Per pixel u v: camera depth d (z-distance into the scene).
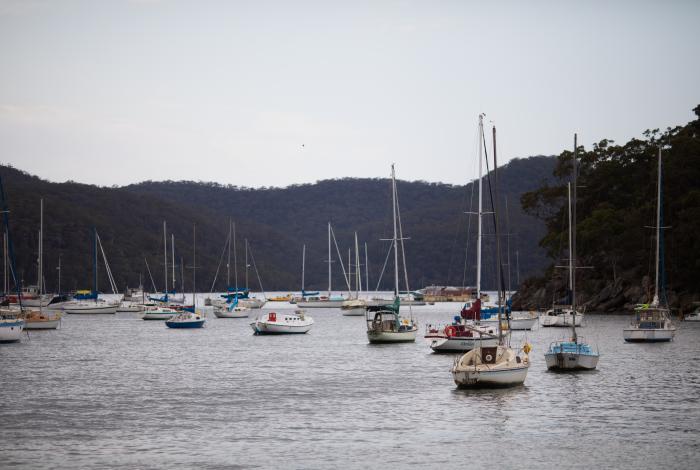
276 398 55.69
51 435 44.31
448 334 83.25
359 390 58.72
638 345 90.00
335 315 190.50
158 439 43.28
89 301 193.88
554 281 181.12
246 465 38.31
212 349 92.50
